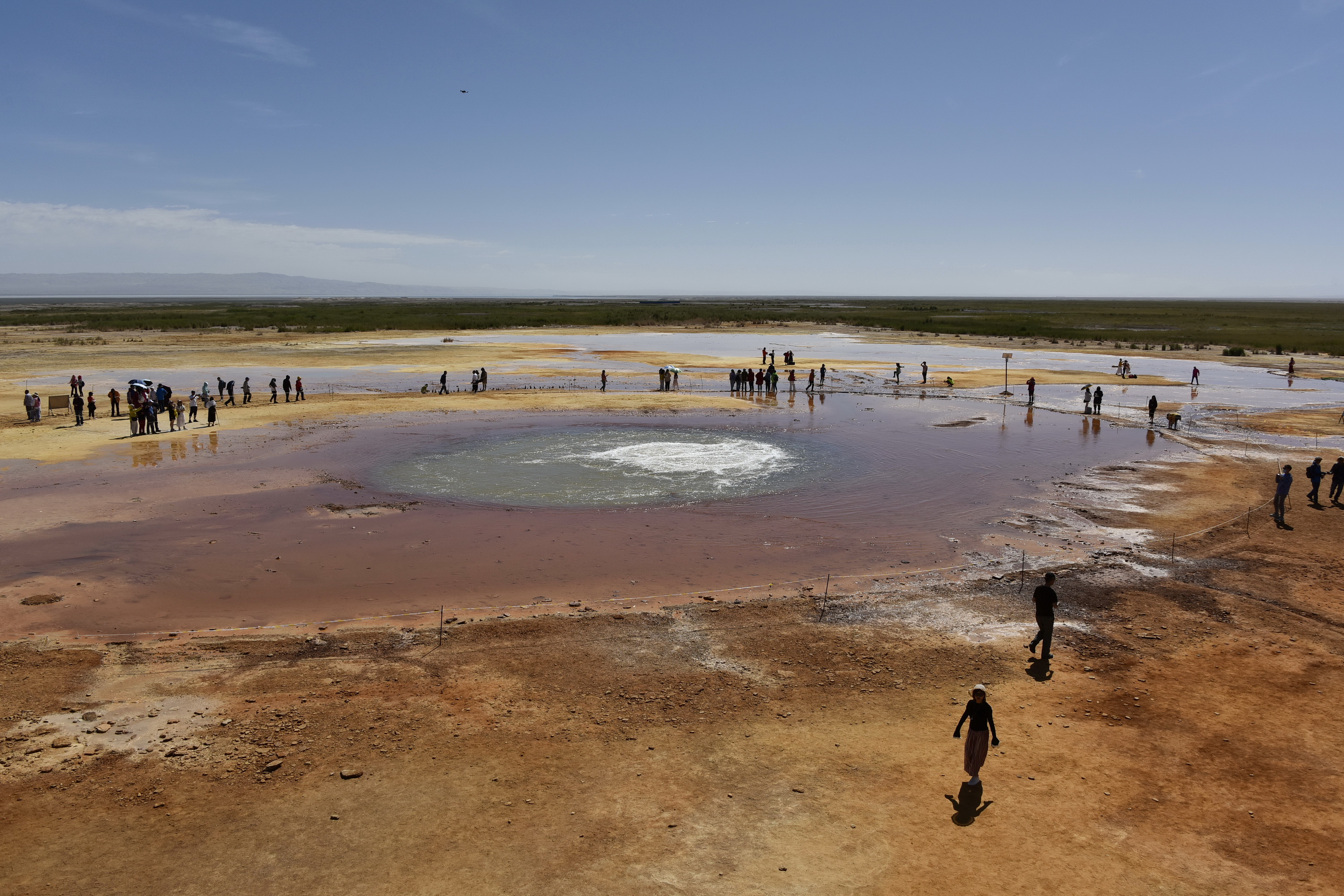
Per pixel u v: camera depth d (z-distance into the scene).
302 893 7.91
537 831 8.91
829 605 15.66
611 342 86.94
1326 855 8.59
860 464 28.45
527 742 10.72
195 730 10.87
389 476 26.00
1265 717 11.53
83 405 37.59
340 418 37.56
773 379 49.31
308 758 10.27
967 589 16.58
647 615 15.03
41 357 64.50
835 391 49.88
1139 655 13.56
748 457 29.41
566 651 13.50
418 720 11.24
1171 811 9.38
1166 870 8.34
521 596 15.98
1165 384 53.84
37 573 16.94
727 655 13.45
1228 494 24.39
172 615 14.88
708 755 10.48
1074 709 11.76
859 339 93.62
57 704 11.52
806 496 23.97
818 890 8.03
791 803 9.48
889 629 14.56
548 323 118.50
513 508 22.42
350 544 19.08
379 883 8.06
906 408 42.91
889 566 17.97
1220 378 57.09
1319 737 11.01
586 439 32.69
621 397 45.06
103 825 8.90
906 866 8.40
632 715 11.46
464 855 8.50
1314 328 113.69
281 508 22.12
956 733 9.73
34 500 22.69
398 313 151.50
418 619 14.84
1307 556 18.58
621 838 8.80
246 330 96.50
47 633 13.97
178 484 24.72
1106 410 42.47
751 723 11.29
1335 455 30.42
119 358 64.44
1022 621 14.95
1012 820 9.19
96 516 21.19
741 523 21.16
